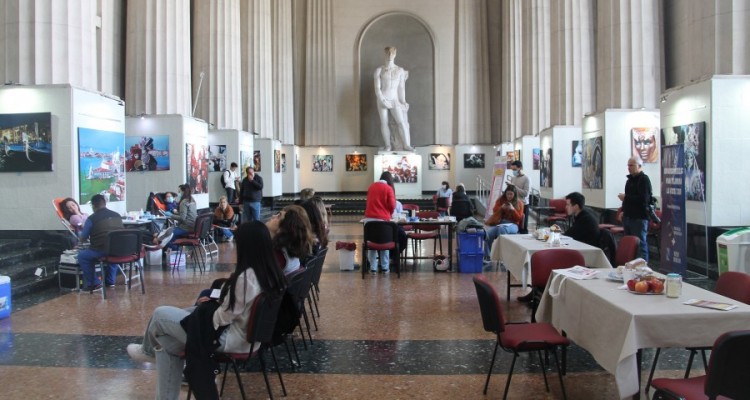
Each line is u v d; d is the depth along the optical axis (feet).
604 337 12.15
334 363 16.34
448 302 23.84
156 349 12.65
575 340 13.73
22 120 28.96
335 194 92.02
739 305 11.66
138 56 41.65
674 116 30.48
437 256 31.81
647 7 38.60
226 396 14.01
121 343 18.11
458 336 18.90
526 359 16.51
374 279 29.19
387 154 83.41
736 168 27.07
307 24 92.84
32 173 29.17
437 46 93.15
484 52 92.53
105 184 32.01
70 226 27.63
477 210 72.90
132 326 20.03
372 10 93.04
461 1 92.68
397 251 29.81
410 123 94.27
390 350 17.49
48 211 29.17
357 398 13.82
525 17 69.00
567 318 14.30
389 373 15.49
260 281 12.28
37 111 29.04
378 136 93.81
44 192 29.17
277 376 15.35
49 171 29.04
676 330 11.05
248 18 73.15
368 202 30.22
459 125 92.32
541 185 57.16
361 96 93.71
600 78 40.75
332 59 92.89
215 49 55.98
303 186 92.73
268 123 74.59
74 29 30.45
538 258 17.80
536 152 66.90
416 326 20.18
